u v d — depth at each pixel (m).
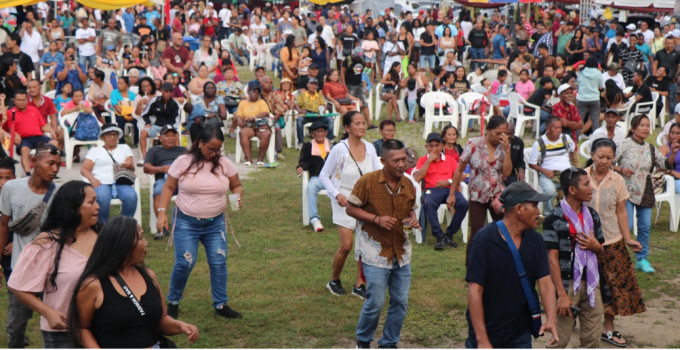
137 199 8.67
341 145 6.46
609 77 16.03
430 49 20.86
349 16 26.17
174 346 4.06
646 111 15.39
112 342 3.72
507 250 4.14
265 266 7.70
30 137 10.73
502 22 27.84
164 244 8.48
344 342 5.81
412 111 16.12
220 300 6.25
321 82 16.20
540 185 9.26
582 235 5.07
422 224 8.68
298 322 6.17
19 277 4.05
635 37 17.86
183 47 17.08
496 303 4.18
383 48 20.20
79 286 3.68
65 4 23.98
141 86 12.81
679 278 7.44
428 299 6.73
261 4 33.97
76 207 4.11
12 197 4.95
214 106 13.04
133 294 3.76
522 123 14.49
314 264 7.80
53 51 17.25
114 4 16.33
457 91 15.52
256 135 12.72
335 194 6.34
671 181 9.23
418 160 8.86
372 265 5.19
